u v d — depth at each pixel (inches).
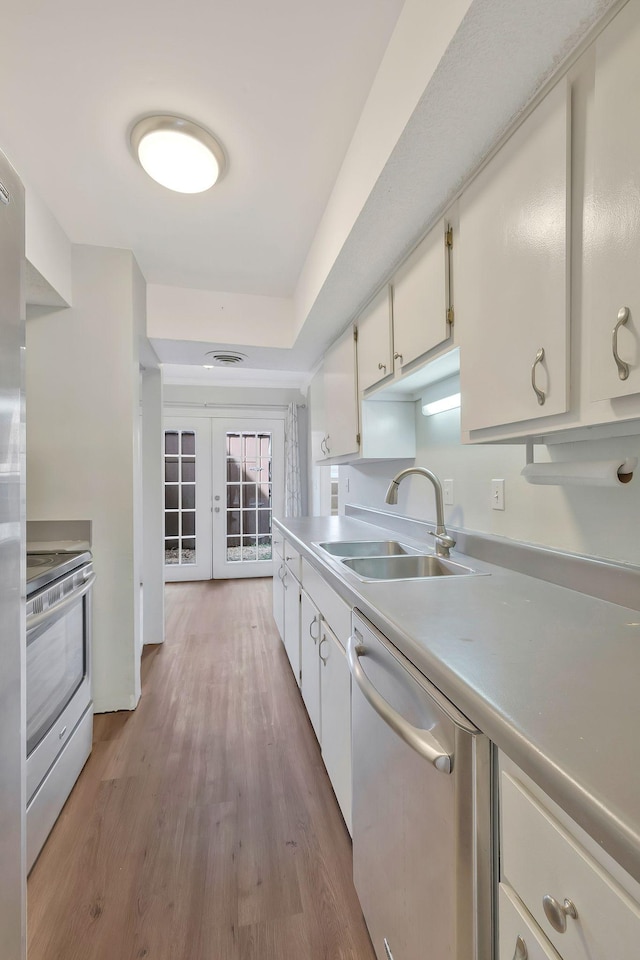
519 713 20.8
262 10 41.4
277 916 43.9
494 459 58.4
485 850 23.6
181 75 48.5
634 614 35.6
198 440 191.8
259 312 109.1
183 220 76.7
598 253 28.5
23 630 33.4
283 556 105.6
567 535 45.9
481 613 36.0
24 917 33.2
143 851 51.8
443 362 55.6
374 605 38.2
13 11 41.4
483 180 41.6
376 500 106.5
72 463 83.3
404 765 31.5
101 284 84.7
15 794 32.1
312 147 59.4
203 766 67.6
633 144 25.9
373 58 46.4
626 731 19.4
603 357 28.0
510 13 29.9
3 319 29.8
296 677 88.4
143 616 118.0
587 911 16.9
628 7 26.2
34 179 65.6
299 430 200.8
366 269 68.4
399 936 32.3
